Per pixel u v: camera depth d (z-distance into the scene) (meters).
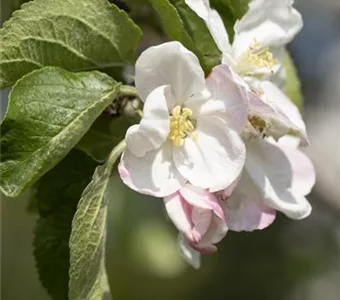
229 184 0.43
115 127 0.48
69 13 0.44
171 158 0.44
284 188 0.47
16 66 0.44
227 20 0.47
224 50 0.45
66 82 0.43
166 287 0.77
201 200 0.43
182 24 0.45
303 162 0.47
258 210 0.46
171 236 0.75
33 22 0.44
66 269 0.49
